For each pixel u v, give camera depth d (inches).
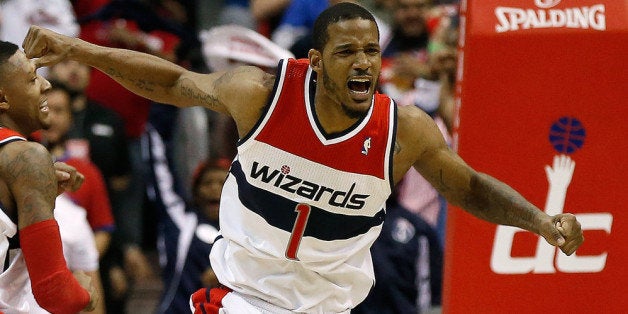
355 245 542.9
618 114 596.7
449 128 924.6
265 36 1129.4
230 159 936.9
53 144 890.7
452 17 976.9
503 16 592.1
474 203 544.1
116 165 977.5
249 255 544.4
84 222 798.5
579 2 594.2
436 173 541.0
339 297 553.3
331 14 503.2
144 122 1040.2
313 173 520.7
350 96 502.0
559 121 597.0
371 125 518.3
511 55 592.1
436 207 908.6
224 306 555.8
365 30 498.9
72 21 1047.0
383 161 522.6
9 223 519.5
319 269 542.0
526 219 526.9
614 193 602.5
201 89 536.1
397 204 821.2
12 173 512.4
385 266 800.9
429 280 810.8
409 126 526.3
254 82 519.5
